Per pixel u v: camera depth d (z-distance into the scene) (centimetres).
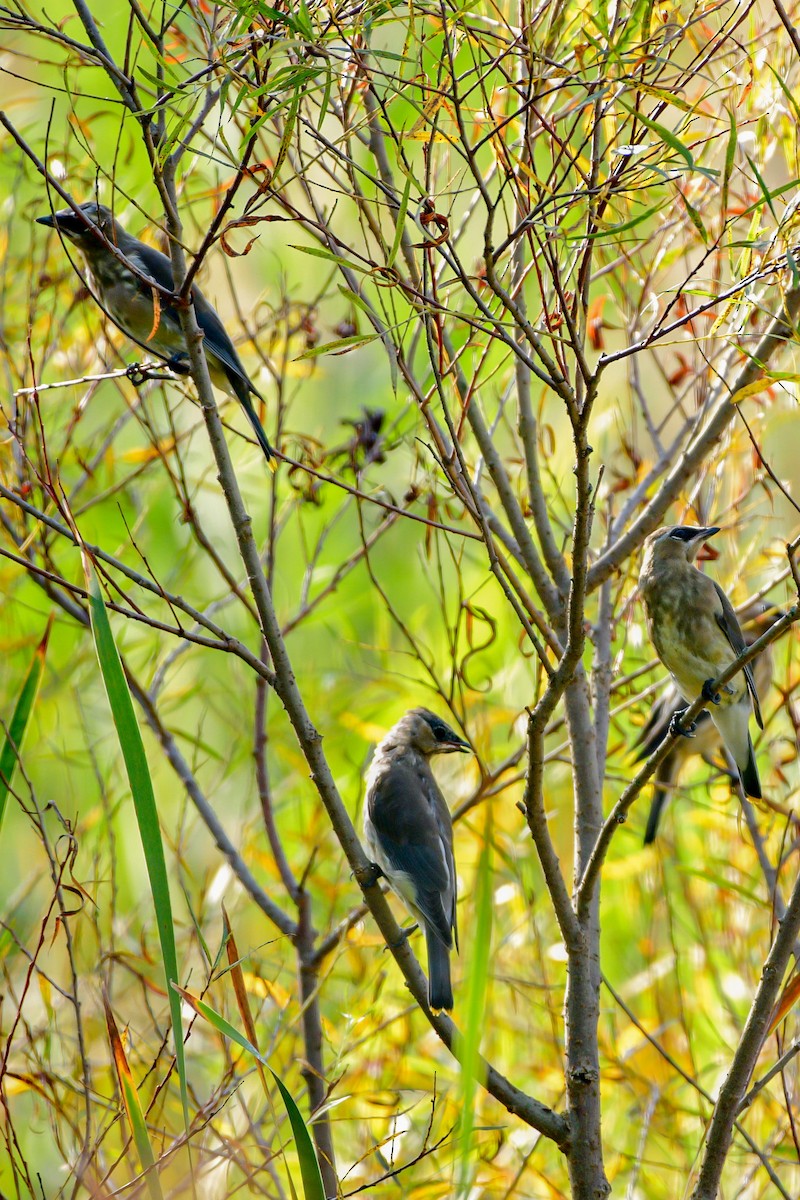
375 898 791
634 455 1143
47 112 1394
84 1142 780
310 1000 975
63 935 1204
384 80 955
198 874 1340
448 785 1338
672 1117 1170
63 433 1303
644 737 1258
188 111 723
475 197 990
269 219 728
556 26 740
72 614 1041
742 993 1212
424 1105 1138
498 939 1215
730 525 1139
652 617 1118
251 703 1412
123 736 685
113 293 1091
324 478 904
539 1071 1134
